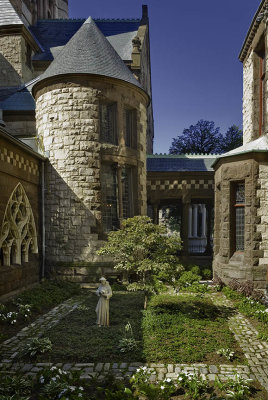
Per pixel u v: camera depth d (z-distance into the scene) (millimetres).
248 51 15750
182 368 6191
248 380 5598
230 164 13133
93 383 5609
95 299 11461
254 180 12234
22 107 17172
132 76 15422
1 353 6816
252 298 11289
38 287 12148
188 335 7660
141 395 5270
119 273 13391
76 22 27484
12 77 20422
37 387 5441
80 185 13508
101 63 13977
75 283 13234
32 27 27078
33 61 22656
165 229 10000
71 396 4859
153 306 9977
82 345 7043
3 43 20422
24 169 12047
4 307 9055
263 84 14477
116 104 14273
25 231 12234
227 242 13180
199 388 5371
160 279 14688
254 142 13570
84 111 13578
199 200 22312
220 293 12414
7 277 10367
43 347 6805
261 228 12141
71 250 13469
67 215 13555
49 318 9227
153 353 6688
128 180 15305
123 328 8094
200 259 19578
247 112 16094
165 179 19406
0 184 10281
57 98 13742
